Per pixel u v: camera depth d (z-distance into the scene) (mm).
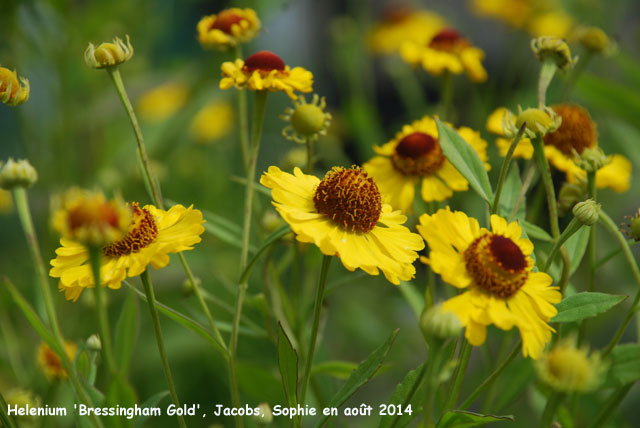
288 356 578
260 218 673
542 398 669
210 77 892
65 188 873
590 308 583
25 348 755
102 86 944
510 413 741
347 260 579
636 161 759
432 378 556
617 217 887
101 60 595
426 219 583
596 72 1063
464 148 601
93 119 909
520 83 1124
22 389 662
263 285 658
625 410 836
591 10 1150
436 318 551
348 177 594
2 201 912
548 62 625
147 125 925
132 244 578
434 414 673
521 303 577
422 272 889
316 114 642
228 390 913
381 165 692
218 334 600
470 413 564
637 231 604
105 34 933
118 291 859
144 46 1060
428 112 983
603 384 605
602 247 817
